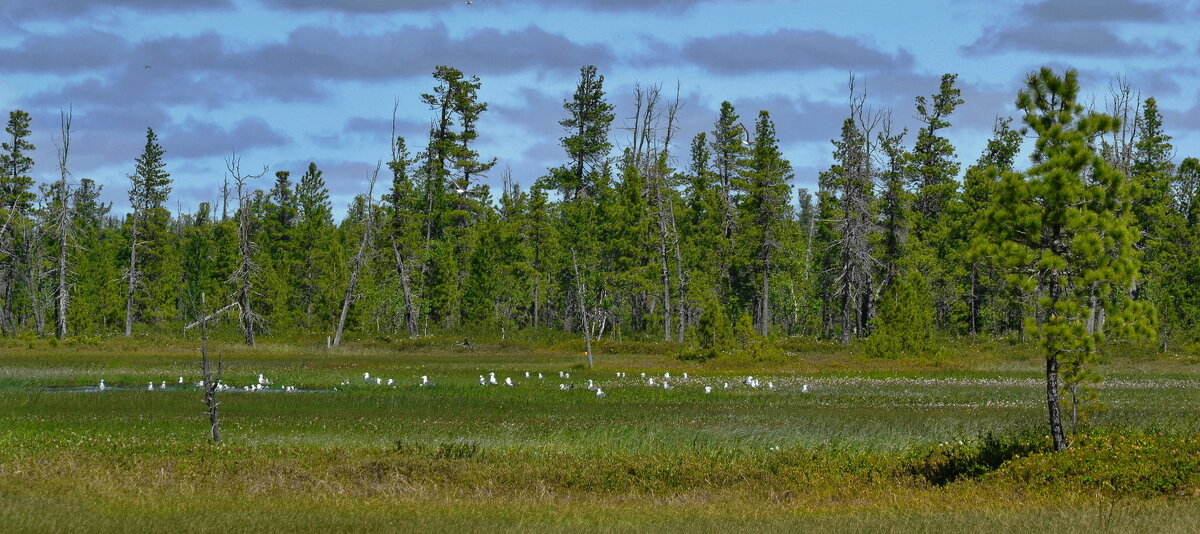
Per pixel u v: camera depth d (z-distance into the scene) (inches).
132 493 1927.9
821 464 2329.0
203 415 3378.4
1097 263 2314.2
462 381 4810.5
